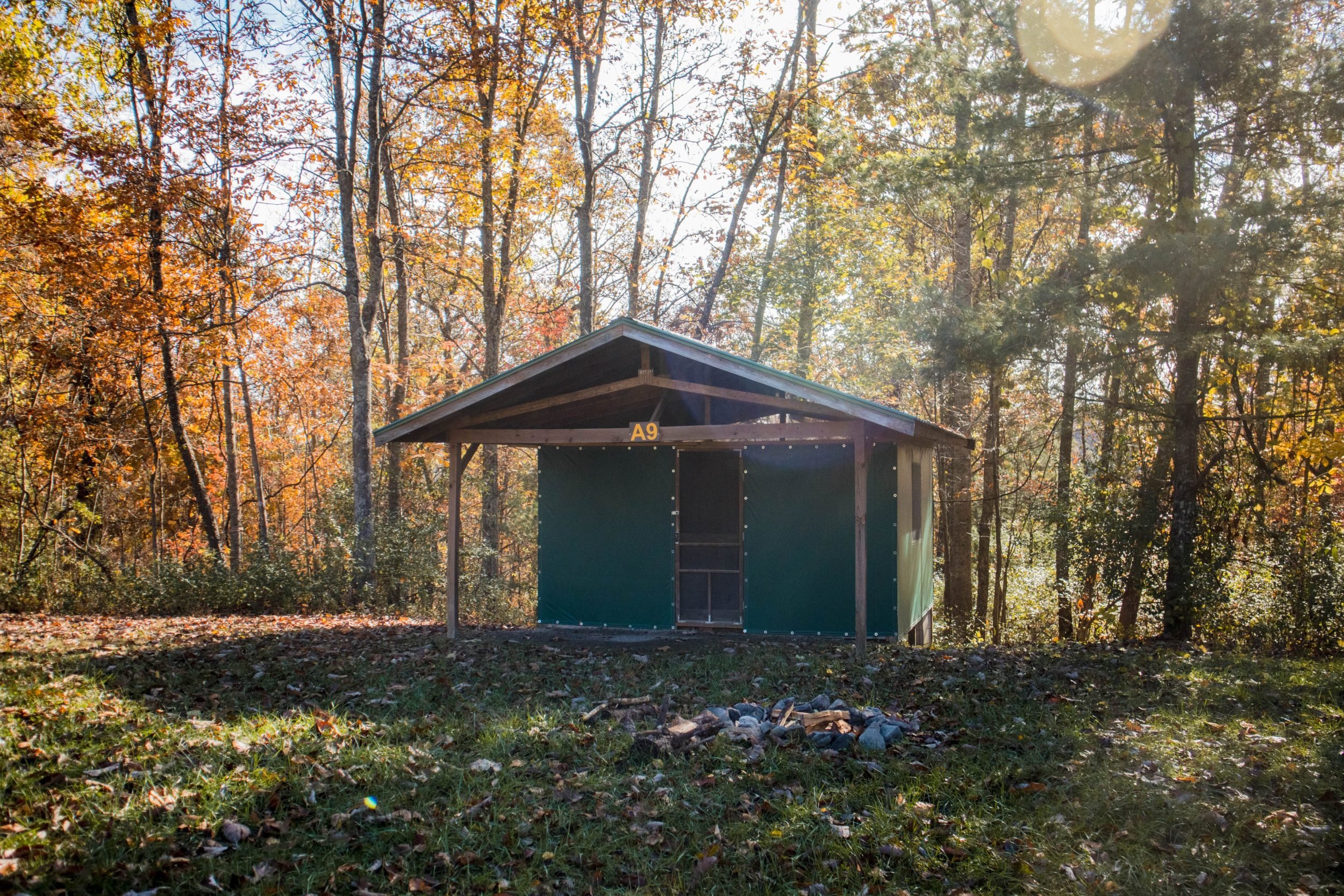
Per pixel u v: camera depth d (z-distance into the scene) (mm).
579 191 26875
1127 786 5012
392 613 16156
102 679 7883
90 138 16781
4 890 3748
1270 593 11609
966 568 18203
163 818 4578
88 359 19078
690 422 12305
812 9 21781
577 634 11594
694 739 5926
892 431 10344
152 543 25156
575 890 4062
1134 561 12141
